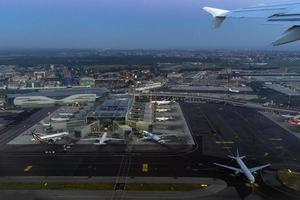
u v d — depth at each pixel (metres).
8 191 85.25
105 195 82.81
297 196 82.56
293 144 125.44
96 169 99.88
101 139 125.12
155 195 82.69
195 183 89.56
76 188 86.81
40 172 97.69
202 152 115.12
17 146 122.50
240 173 95.38
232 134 138.50
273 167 101.38
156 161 106.44
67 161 106.81
